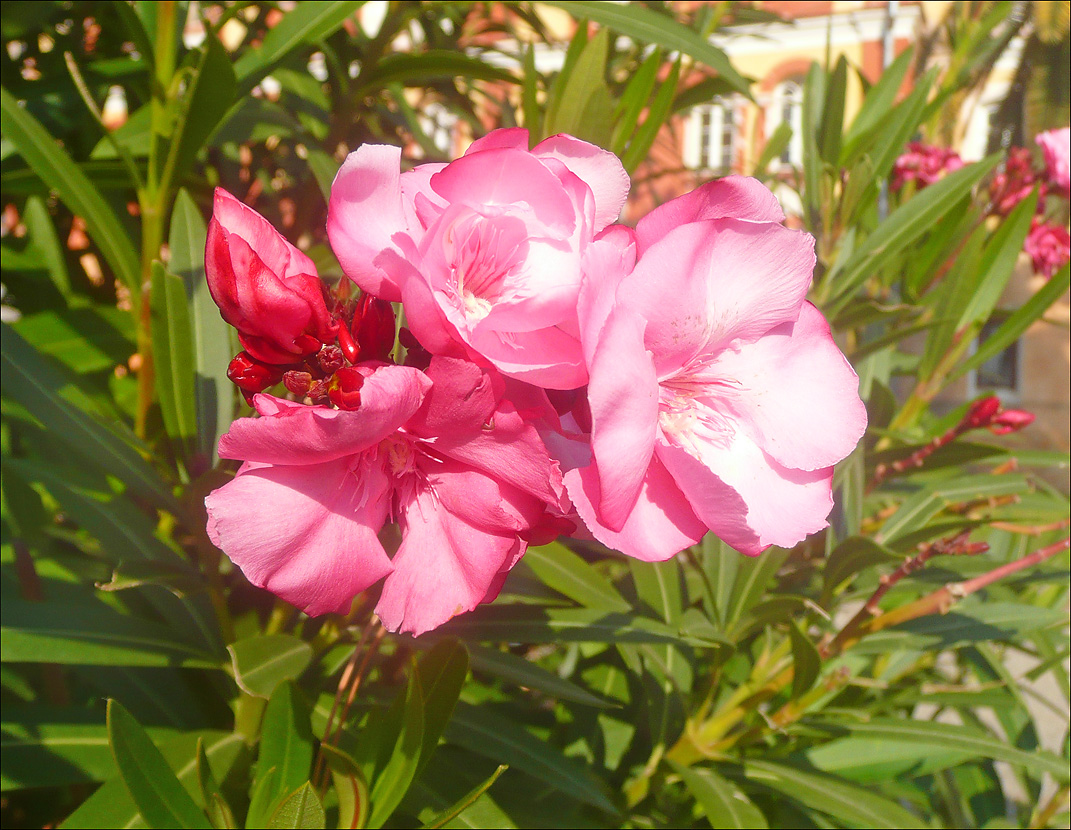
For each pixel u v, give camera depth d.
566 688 0.23
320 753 0.20
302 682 0.25
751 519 0.16
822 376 0.17
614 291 0.14
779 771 0.28
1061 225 0.45
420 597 0.15
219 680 0.26
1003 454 0.33
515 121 0.48
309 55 0.42
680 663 0.33
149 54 0.29
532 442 0.14
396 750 0.19
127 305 0.44
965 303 0.38
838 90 0.40
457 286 0.14
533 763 0.23
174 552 0.25
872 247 0.35
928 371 0.39
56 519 0.35
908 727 0.29
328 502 0.14
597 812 0.29
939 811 0.43
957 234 0.39
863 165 0.36
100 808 0.20
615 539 0.14
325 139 0.41
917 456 0.32
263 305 0.14
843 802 0.27
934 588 0.31
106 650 0.23
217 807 0.19
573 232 0.14
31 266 0.36
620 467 0.13
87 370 0.31
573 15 0.33
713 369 0.17
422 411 0.14
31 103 0.38
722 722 0.29
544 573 0.26
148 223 0.29
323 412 0.13
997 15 0.61
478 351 0.14
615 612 0.25
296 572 0.14
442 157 0.46
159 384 0.24
